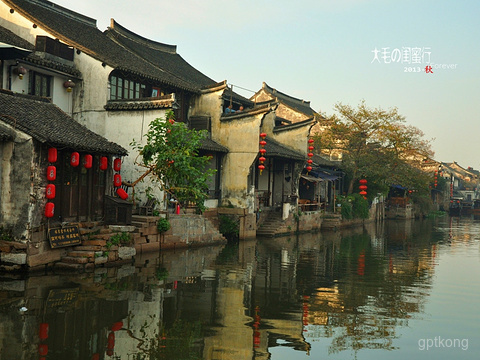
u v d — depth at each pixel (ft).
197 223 71.31
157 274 48.62
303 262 63.72
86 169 53.67
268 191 102.22
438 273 58.75
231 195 84.74
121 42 88.28
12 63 58.39
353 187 147.13
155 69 83.56
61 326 30.99
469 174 313.12
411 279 54.24
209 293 42.42
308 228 109.29
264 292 44.37
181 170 60.03
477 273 59.26
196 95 86.89
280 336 31.94
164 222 62.69
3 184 45.44
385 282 51.98
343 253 74.84
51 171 45.96
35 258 45.21
